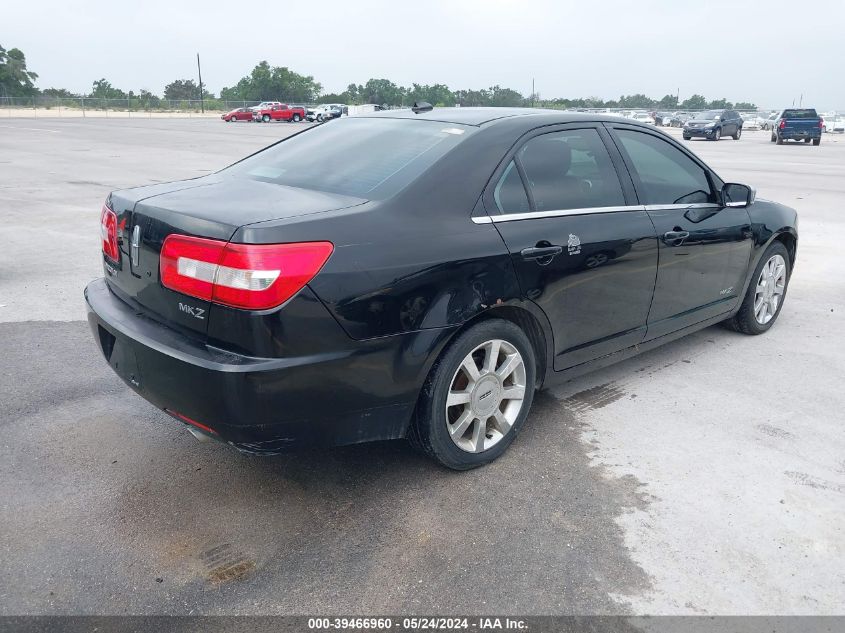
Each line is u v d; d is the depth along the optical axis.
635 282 3.92
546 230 3.36
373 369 2.79
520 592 2.56
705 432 3.81
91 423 3.77
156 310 2.91
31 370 4.45
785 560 2.77
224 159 18.81
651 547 2.83
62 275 6.78
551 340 3.55
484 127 3.41
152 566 2.66
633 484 3.28
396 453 3.52
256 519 2.96
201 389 2.60
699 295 4.54
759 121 56.44
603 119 3.96
